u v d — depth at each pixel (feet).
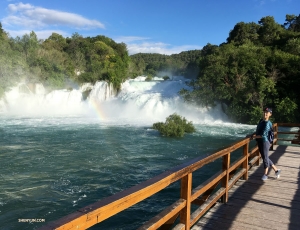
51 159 45.73
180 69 294.46
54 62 161.89
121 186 34.17
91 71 172.55
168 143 59.77
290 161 30.14
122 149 53.57
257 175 24.88
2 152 50.11
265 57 102.63
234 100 95.91
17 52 154.40
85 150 52.39
